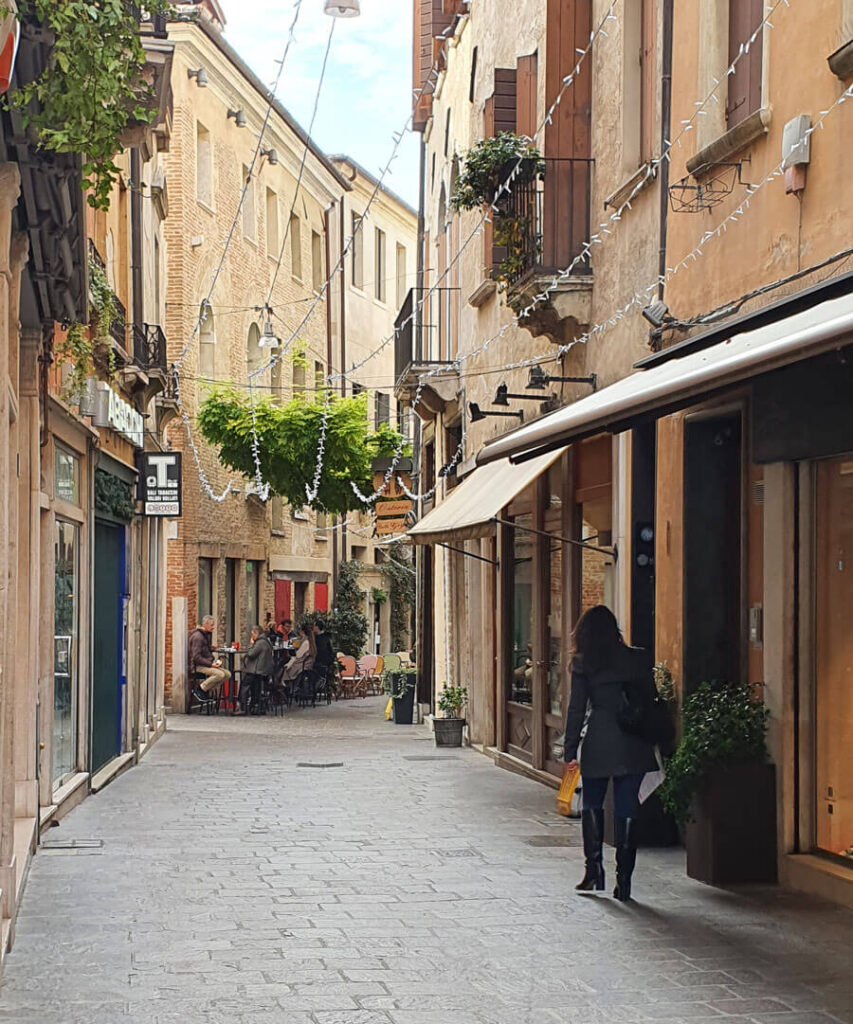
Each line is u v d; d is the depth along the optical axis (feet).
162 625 76.38
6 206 22.72
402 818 41.78
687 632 35.83
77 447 45.60
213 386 99.45
